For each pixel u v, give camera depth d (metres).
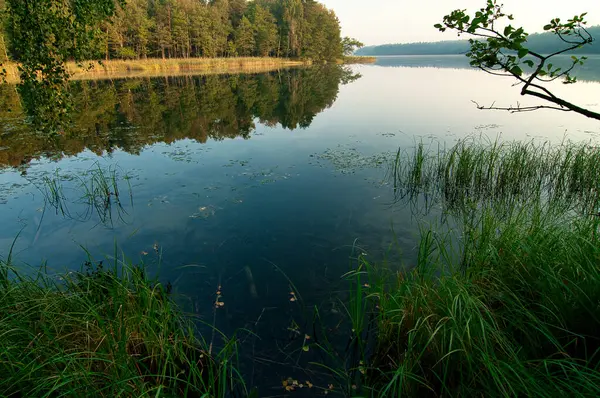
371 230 6.40
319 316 4.25
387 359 3.59
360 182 8.91
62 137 13.08
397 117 16.98
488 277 4.12
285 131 14.85
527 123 15.12
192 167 10.10
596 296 3.11
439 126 14.74
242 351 3.77
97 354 3.09
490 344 3.04
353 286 4.80
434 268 4.14
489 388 2.81
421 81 35.47
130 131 14.42
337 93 26.20
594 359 2.97
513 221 5.24
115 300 3.55
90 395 2.74
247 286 4.85
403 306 3.71
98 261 5.42
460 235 6.05
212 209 7.33
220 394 3.18
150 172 9.66
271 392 3.29
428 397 3.09
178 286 4.84
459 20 2.33
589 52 114.38
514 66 2.29
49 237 6.20
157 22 52.75
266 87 30.05
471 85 31.11
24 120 15.44
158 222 6.77
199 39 54.84
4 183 8.68
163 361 3.49
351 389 3.31
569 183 8.36
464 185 8.40
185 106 20.38
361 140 12.94
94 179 8.82
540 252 3.92
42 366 2.79
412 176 8.66
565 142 11.55
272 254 5.64
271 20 65.12
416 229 6.41
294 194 8.15
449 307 3.41
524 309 3.33
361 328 3.72
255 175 9.41
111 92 25.09
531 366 2.96
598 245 3.67
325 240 6.06
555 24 2.18
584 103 19.00
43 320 3.38
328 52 74.06
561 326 3.22
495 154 8.81
